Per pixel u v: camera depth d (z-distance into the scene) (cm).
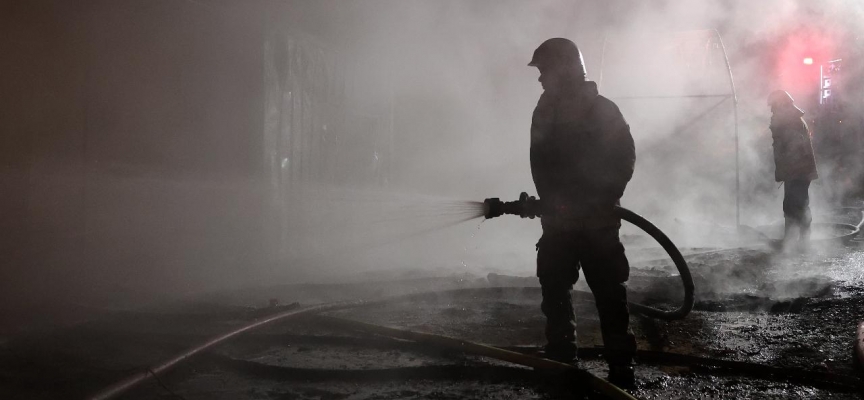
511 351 378
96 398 301
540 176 365
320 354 400
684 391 338
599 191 347
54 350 398
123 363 375
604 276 349
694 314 520
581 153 350
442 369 361
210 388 339
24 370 359
